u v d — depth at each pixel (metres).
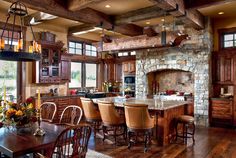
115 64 9.36
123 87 8.83
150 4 5.24
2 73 6.09
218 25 6.89
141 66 8.15
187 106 5.79
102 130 5.54
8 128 2.98
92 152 4.16
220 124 6.50
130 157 3.92
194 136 5.40
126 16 5.85
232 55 6.41
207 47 6.56
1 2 5.14
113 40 5.66
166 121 4.70
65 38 7.80
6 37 6.05
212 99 6.61
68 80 7.56
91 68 9.12
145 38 4.96
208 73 6.61
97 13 5.64
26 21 6.35
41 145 2.35
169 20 6.80
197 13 5.88
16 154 2.14
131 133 4.84
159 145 4.64
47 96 6.67
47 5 4.21
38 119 2.87
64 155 2.37
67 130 2.29
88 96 7.84
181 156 3.98
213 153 4.15
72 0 4.44
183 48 6.91
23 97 6.44
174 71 8.11
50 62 6.88
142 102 5.24
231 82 6.40
